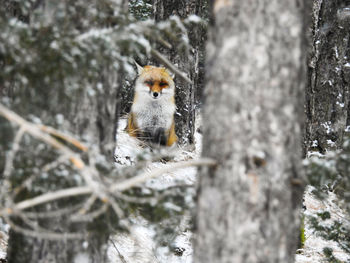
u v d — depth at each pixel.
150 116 16.55
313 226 8.19
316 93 22.66
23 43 5.09
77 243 6.57
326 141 22.38
